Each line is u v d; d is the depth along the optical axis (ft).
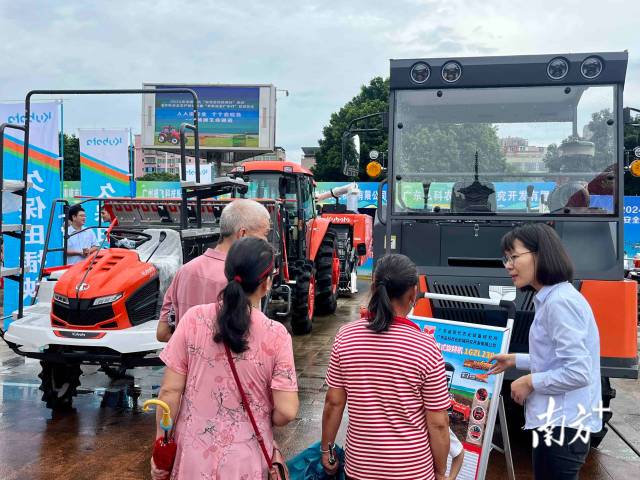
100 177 41.57
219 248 10.31
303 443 16.02
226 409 7.17
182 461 7.14
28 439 16.22
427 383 7.86
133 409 18.97
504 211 15.85
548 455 8.59
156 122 84.99
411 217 16.20
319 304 37.32
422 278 15.29
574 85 15.38
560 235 15.19
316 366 24.30
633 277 37.96
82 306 17.08
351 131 17.94
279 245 27.78
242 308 7.19
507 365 10.12
